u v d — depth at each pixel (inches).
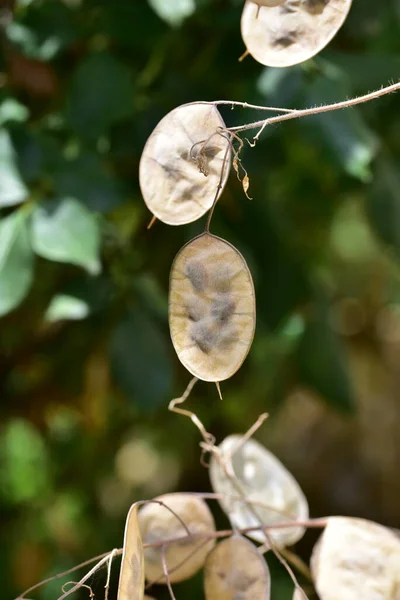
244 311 14.5
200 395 31.8
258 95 22.6
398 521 45.6
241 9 23.7
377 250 44.3
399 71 24.9
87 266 21.6
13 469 40.3
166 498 17.1
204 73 25.3
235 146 21.5
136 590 14.9
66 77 25.5
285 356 33.9
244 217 27.0
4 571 33.6
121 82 23.0
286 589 29.0
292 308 27.5
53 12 23.2
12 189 22.0
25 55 23.0
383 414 50.3
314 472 47.6
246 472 18.0
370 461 48.9
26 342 29.0
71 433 36.4
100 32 24.3
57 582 35.1
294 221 32.6
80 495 38.3
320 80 22.7
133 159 25.3
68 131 24.7
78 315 23.2
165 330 25.9
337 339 30.2
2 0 23.6
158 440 38.4
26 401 30.6
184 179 14.9
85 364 28.8
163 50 25.5
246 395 35.3
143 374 23.5
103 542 37.6
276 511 17.7
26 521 38.2
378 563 16.7
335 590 16.6
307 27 15.1
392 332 50.5
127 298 24.7
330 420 50.6
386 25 27.5
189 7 21.4
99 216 25.1
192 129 14.9
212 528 17.1
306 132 22.5
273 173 29.0
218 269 14.5
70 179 22.4
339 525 17.0
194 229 26.3
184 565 16.9
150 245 27.3
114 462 39.8
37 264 26.9
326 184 30.3
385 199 26.9
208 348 14.6
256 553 16.3
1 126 23.0
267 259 27.2
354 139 22.5
